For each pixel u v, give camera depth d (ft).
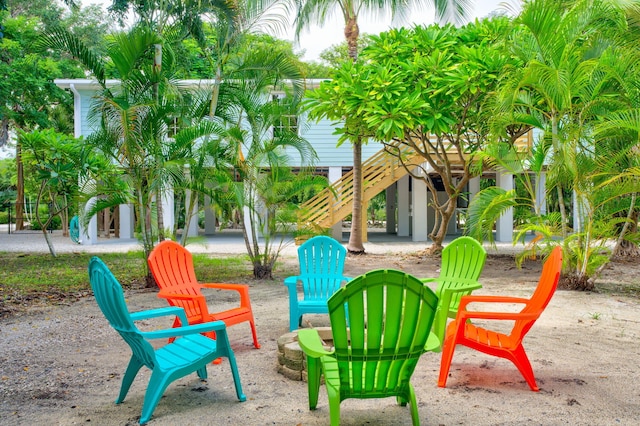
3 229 103.35
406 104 33.17
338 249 20.10
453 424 10.34
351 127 39.55
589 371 13.75
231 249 53.72
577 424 10.30
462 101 38.40
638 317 20.65
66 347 16.69
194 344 12.57
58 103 85.10
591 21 25.36
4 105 70.74
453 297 16.92
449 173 44.06
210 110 30.81
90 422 10.63
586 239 27.09
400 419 10.64
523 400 11.64
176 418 10.77
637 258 43.21
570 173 26.11
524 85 25.95
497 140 31.76
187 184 27.96
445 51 34.81
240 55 31.37
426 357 15.16
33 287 29.76
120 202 28.17
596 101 25.03
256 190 31.12
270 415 10.93
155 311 12.67
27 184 70.79
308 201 51.31
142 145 27.32
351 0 47.91
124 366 14.60
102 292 10.68
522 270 36.50
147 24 31.27
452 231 77.61
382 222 129.29
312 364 11.12
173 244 17.12
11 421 10.69
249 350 16.16
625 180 24.54
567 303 23.63
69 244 61.52
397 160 52.31
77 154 32.89
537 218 28.63
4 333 18.63
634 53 24.48
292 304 17.33
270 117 31.35
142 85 28.07
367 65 37.55
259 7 32.65
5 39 66.18
